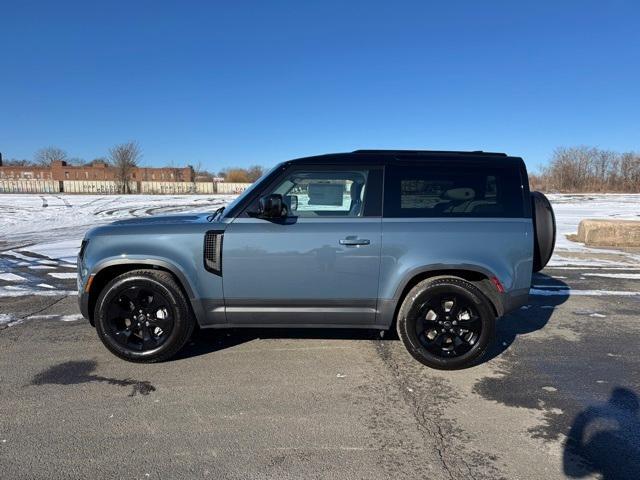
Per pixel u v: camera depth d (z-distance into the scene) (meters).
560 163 69.50
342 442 2.88
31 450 2.75
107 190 59.34
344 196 4.00
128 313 4.02
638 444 2.89
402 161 4.04
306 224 3.90
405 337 3.96
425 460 2.71
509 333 5.01
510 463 2.68
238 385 3.66
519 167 4.05
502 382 3.77
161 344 3.97
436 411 3.29
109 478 2.50
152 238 3.91
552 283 7.48
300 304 3.95
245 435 2.95
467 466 2.65
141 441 2.86
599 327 5.23
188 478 2.51
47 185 57.03
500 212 3.96
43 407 3.27
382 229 3.88
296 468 2.61
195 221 4.11
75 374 3.82
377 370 3.98
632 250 11.15
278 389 3.60
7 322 5.18
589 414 3.26
